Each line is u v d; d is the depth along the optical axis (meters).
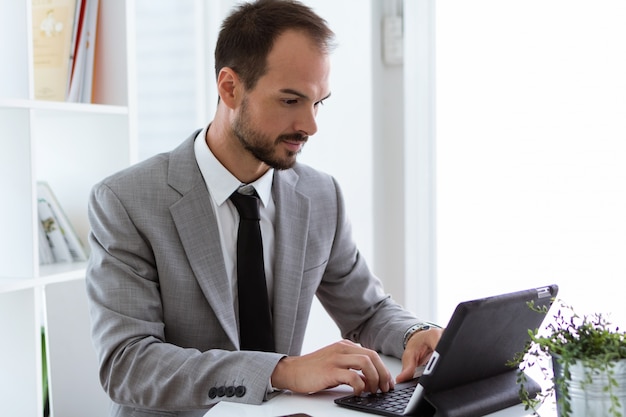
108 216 1.72
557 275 2.68
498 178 2.74
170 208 1.74
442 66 2.79
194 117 3.07
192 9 3.06
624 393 1.17
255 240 1.80
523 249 2.72
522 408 1.43
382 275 2.95
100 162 2.43
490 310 1.31
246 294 1.78
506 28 2.70
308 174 1.98
